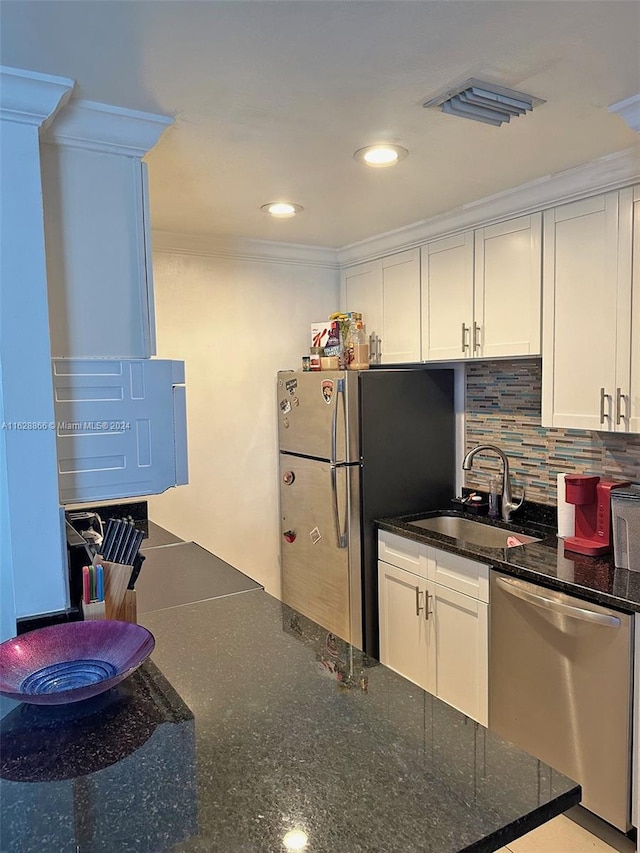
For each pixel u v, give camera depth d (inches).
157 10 45.4
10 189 56.2
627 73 56.8
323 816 37.9
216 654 61.4
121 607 65.3
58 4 44.2
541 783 41.3
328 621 122.3
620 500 83.4
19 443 58.6
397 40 50.7
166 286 121.9
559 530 99.3
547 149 75.9
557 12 46.9
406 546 110.5
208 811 38.4
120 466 65.8
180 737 46.5
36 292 58.2
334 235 121.8
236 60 53.3
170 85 57.7
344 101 61.9
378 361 128.7
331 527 119.5
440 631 103.4
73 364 62.9
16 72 53.3
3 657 52.8
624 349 82.1
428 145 74.2
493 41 51.0
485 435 120.8
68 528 73.7
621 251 81.6
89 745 45.4
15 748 45.0
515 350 97.5
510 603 88.8
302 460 126.7
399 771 42.4
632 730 74.6
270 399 134.5
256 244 127.3
